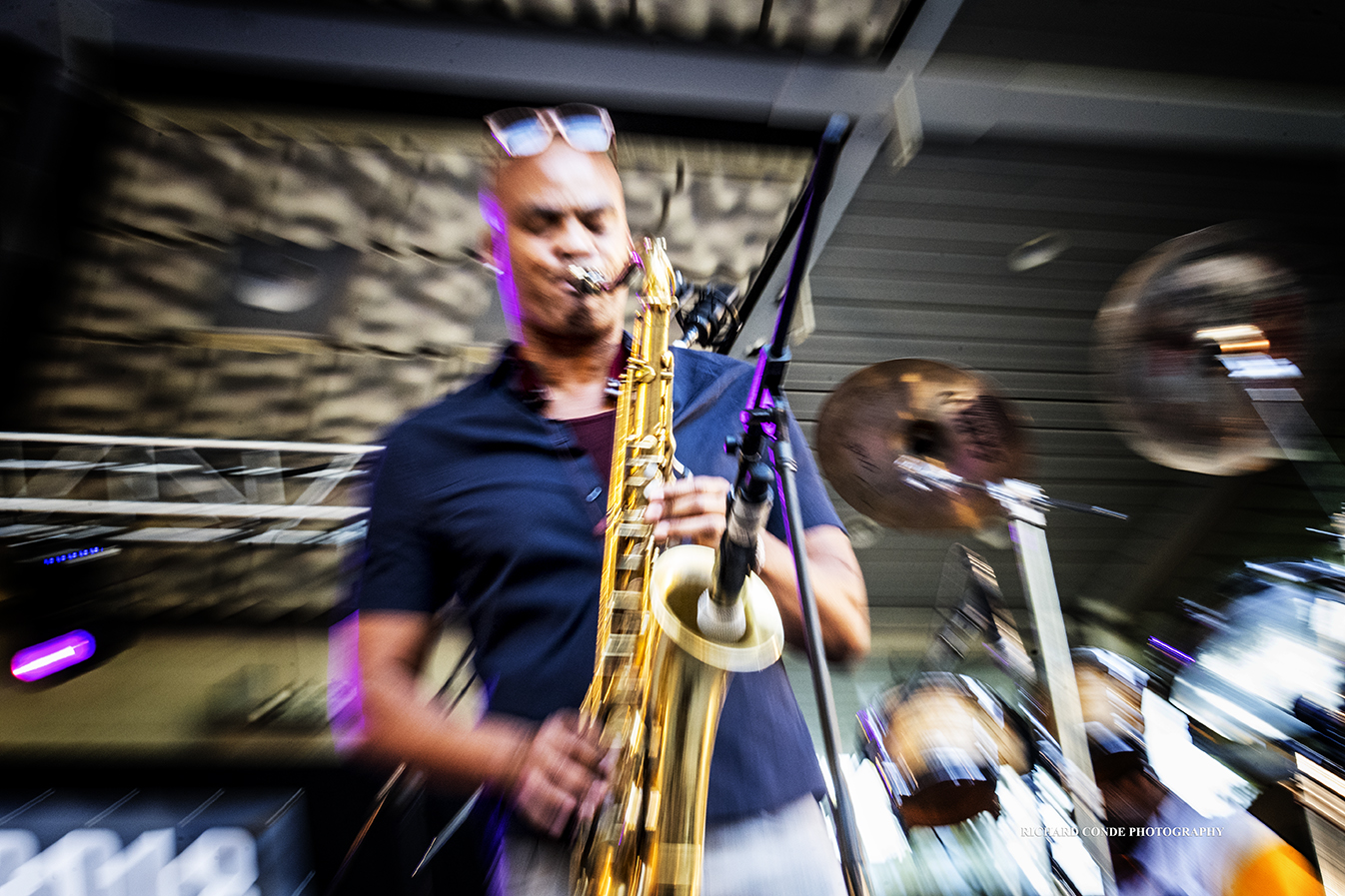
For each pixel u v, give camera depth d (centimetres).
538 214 120
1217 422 252
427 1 270
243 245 360
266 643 462
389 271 383
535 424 122
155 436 438
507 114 124
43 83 277
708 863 104
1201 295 244
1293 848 201
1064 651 198
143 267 361
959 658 289
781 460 87
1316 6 303
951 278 400
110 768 307
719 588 86
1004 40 305
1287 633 227
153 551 450
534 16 278
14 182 304
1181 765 226
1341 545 274
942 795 236
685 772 98
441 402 130
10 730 357
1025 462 271
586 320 121
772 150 322
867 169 326
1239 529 462
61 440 403
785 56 293
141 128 305
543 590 113
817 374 441
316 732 340
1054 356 431
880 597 492
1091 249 393
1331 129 343
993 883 223
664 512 94
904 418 275
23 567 405
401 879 250
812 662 85
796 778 111
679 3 275
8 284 346
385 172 335
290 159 326
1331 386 392
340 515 444
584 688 109
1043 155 347
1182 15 303
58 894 255
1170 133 337
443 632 136
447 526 118
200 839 262
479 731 107
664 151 323
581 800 95
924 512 280
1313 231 388
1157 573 487
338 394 442
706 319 119
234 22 269
